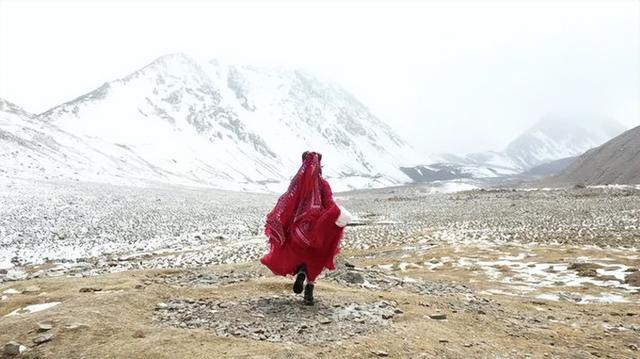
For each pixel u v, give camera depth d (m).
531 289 17.00
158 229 42.44
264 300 10.02
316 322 8.62
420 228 43.34
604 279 18.73
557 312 12.15
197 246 33.25
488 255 25.70
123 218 48.41
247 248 31.42
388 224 49.66
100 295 9.88
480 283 18.42
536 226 39.62
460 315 10.23
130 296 9.83
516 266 22.28
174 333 7.91
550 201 70.56
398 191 183.50
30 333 8.06
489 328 9.53
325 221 8.77
